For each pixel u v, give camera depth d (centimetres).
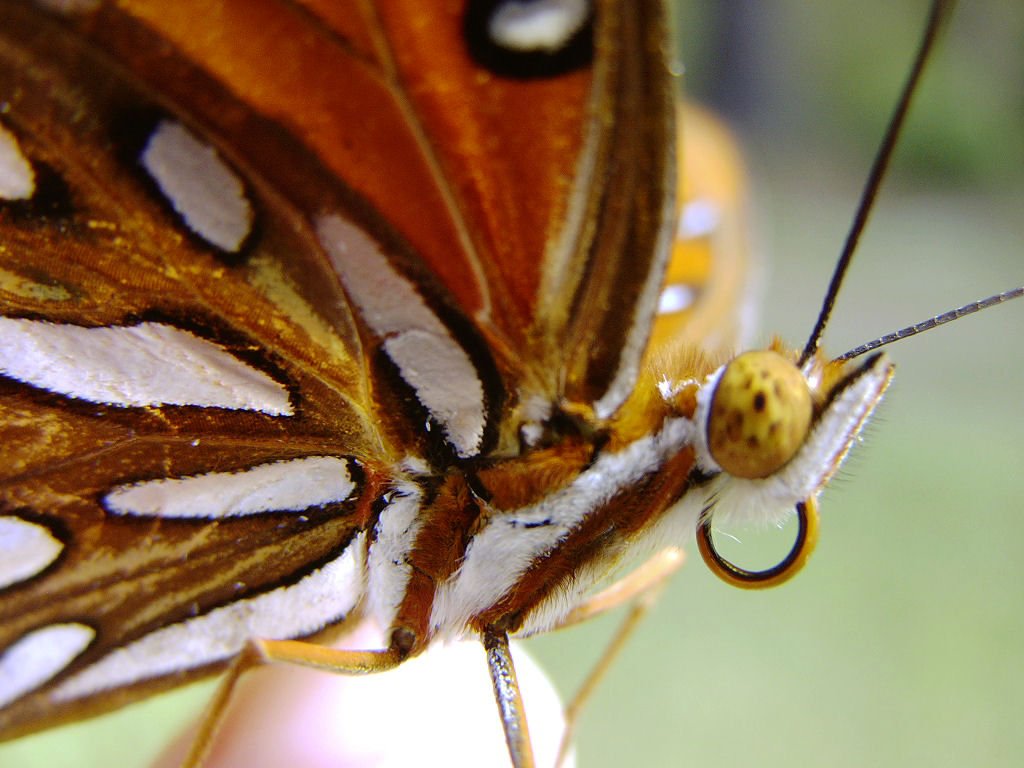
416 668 6
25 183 5
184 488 5
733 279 7
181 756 6
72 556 5
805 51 32
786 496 5
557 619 5
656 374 5
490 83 5
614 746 10
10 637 5
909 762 10
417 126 5
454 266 5
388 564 5
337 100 5
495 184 5
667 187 5
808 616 12
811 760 9
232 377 5
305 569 5
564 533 5
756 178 28
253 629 5
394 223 5
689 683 10
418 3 5
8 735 5
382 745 6
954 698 10
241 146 5
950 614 12
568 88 5
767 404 5
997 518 14
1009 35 31
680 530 5
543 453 5
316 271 5
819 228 25
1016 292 5
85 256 5
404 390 5
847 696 10
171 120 5
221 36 5
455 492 5
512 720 5
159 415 5
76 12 5
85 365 5
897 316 20
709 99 33
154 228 5
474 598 5
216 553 5
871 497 14
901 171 29
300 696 6
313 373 5
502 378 5
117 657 5
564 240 5
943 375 18
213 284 5
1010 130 29
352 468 5
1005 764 9
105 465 5
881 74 31
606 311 5
